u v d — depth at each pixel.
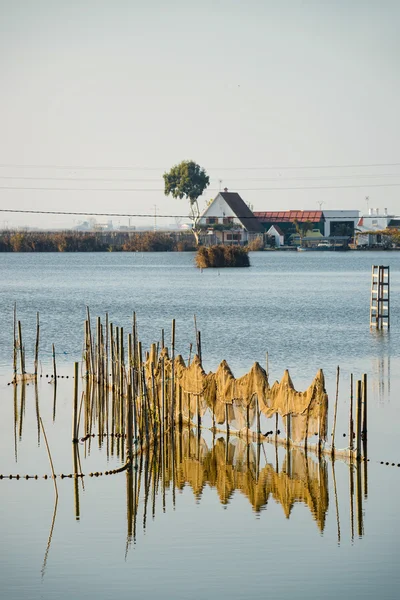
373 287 116.75
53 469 49.88
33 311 132.12
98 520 43.41
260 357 89.62
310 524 43.12
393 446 55.72
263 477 50.47
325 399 53.91
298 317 127.44
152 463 53.09
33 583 36.53
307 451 55.09
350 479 49.88
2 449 55.38
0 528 42.25
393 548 40.09
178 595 35.56
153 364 56.97
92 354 72.81
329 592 35.81
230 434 59.22
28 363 85.06
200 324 117.56
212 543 40.66
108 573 37.44
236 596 35.44
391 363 86.19
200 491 48.03
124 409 59.53
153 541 40.78
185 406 61.19
